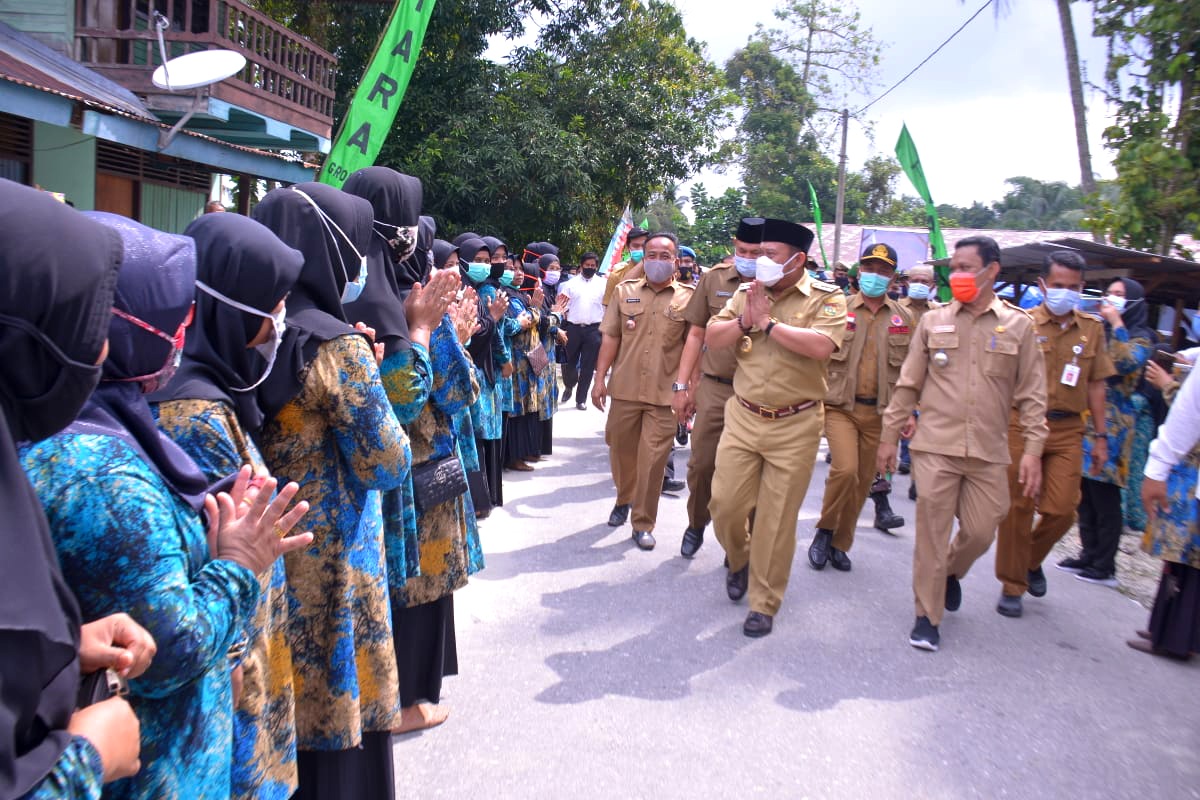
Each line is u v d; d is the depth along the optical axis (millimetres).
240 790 2207
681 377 6094
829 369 6332
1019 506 5625
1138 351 6422
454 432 4078
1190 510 4914
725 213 39406
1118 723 4273
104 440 1698
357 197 3201
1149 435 7801
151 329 1812
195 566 1871
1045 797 3604
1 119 8891
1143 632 5367
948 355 5129
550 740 3844
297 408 2652
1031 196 53125
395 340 3330
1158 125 10727
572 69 21562
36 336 1392
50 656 1317
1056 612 5840
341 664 2746
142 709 1778
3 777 1240
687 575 6078
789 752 3838
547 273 12672
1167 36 10594
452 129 18188
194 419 2105
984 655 5027
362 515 2850
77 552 1631
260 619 2238
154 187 11633
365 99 6723
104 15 10875
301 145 13586
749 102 40000
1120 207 10945
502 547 6551
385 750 3027
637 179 22000
